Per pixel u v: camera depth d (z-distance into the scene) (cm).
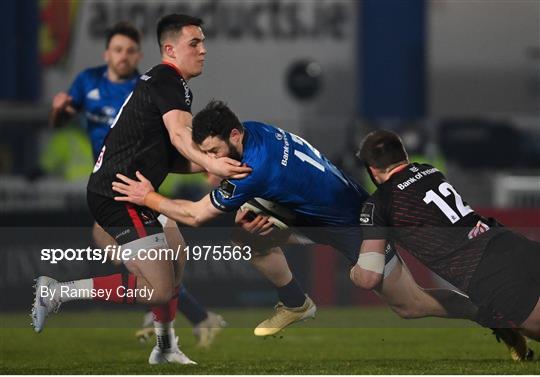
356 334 3322
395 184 2305
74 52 7031
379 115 6962
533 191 5175
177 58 2392
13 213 4262
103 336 3316
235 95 7194
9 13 6812
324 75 7175
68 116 3169
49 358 2678
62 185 5241
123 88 3097
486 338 3111
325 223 2436
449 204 2292
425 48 6956
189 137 2292
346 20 7162
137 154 2381
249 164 2266
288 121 5822
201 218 2322
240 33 7200
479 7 7244
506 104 7319
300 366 2392
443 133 6034
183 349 2914
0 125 6253
